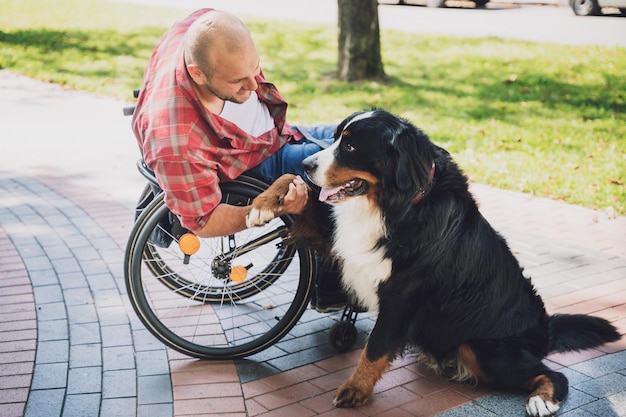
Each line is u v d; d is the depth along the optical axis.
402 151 2.96
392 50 13.44
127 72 12.09
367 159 3.05
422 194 3.04
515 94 10.43
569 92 10.48
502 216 5.81
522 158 7.47
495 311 3.25
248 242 3.56
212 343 3.62
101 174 6.75
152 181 3.34
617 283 4.46
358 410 3.07
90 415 2.96
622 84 10.80
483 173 6.95
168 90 3.11
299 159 3.48
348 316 3.55
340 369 3.43
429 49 13.52
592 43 13.68
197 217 3.12
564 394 3.04
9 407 2.99
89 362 3.40
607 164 7.22
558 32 14.98
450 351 3.30
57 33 15.31
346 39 11.18
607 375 3.36
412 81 11.24
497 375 3.20
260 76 3.56
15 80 11.48
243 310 4.04
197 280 4.04
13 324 3.75
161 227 3.41
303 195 3.14
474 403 3.13
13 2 19.45
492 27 15.85
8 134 8.19
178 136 3.03
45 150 7.56
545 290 4.35
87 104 9.95
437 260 3.09
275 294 4.27
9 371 3.28
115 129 8.55
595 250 5.05
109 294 4.16
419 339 3.29
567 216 5.83
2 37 14.69
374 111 3.16
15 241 4.98
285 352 3.60
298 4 20.61
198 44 2.97
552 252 5.00
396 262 3.09
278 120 3.58
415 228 3.05
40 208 5.72
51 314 3.89
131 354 3.50
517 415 3.03
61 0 20.47
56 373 3.29
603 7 17.20
